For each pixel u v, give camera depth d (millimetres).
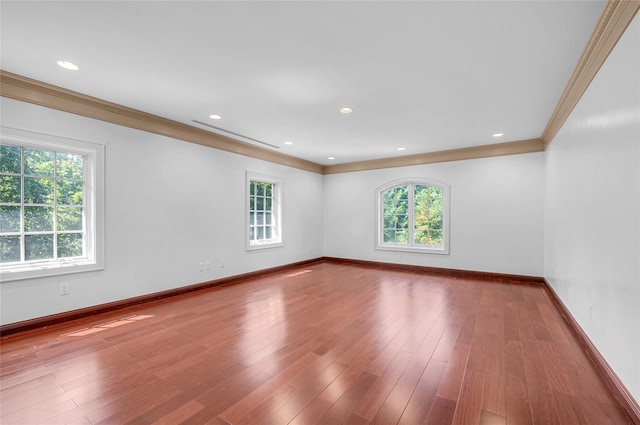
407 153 5934
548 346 2518
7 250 2861
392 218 6480
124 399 1785
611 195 1985
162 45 2227
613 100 1939
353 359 2287
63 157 3211
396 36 2102
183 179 4234
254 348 2475
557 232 3766
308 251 6820
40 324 2904
